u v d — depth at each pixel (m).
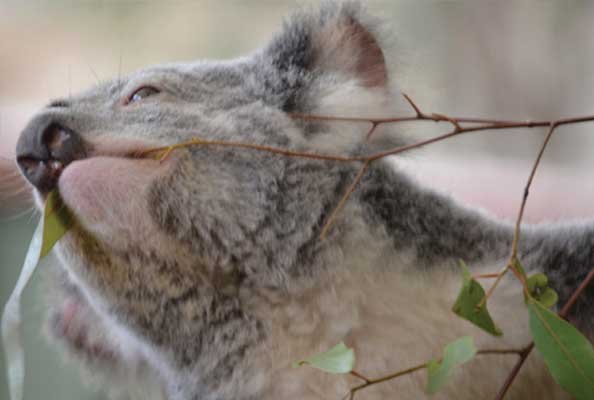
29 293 2.74
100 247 2.54
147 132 2.54
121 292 2.55
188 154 2.54
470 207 2.58
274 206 2.54
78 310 2.62
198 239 2.54
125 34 3.94
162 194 2.53
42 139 2.54
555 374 2.45
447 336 2.54
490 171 3.09
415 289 2.54
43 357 2.73
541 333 2.45
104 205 2.53
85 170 2.53
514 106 3.95
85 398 2.72
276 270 2.54
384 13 2.59
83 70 3.80
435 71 2.61
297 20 2.59
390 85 2.58
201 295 2.55
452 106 3.86
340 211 2.54
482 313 2.46
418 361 2.54
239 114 2.56
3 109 2.89
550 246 2.55
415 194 2.56
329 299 2.54
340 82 2.57
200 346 2.56
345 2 2.59
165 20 3.96
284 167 2.54
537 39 4.04
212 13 3.92
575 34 3.99
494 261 2.55
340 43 2.58
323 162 2.54
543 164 3.67
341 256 2.54
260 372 2.55
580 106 3.92
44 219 2.52
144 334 2.57
